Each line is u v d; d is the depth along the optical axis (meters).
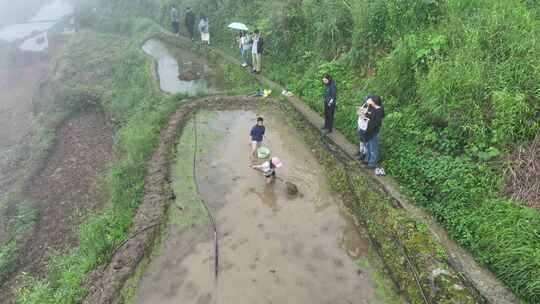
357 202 8.66
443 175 7.97
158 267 7.44
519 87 7.97
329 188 9.29
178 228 8.30
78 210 14.12
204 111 13.05
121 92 19.61
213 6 21.00
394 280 6.97
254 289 6.90
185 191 9.35
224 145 11.11
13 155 20.50
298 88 13.36
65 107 21.39
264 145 10.98
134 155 11.28
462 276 6.53
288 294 6.79
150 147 11.24
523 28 8.94
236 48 18.25
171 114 12.88
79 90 21.38
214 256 7.58
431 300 6.32
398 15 11.03
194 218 8.53
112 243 8.20
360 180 9.02
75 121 20.64
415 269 6.85
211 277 7.15
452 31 9.59
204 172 9.99
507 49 8.64
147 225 8.37
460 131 8.22
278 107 12.99
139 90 17.36
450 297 6.14
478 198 7.32
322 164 10.09
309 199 8.95
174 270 7.35
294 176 9.70
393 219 7.78
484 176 7.48
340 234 8.01
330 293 6.79
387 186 8.70
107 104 19.62
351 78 12.02
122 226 8.59
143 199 9.28
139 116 15.17
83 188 15.35
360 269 7.23
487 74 8.35
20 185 16.69
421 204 8.13
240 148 10.92
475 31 8.98
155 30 23.83
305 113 12.12
